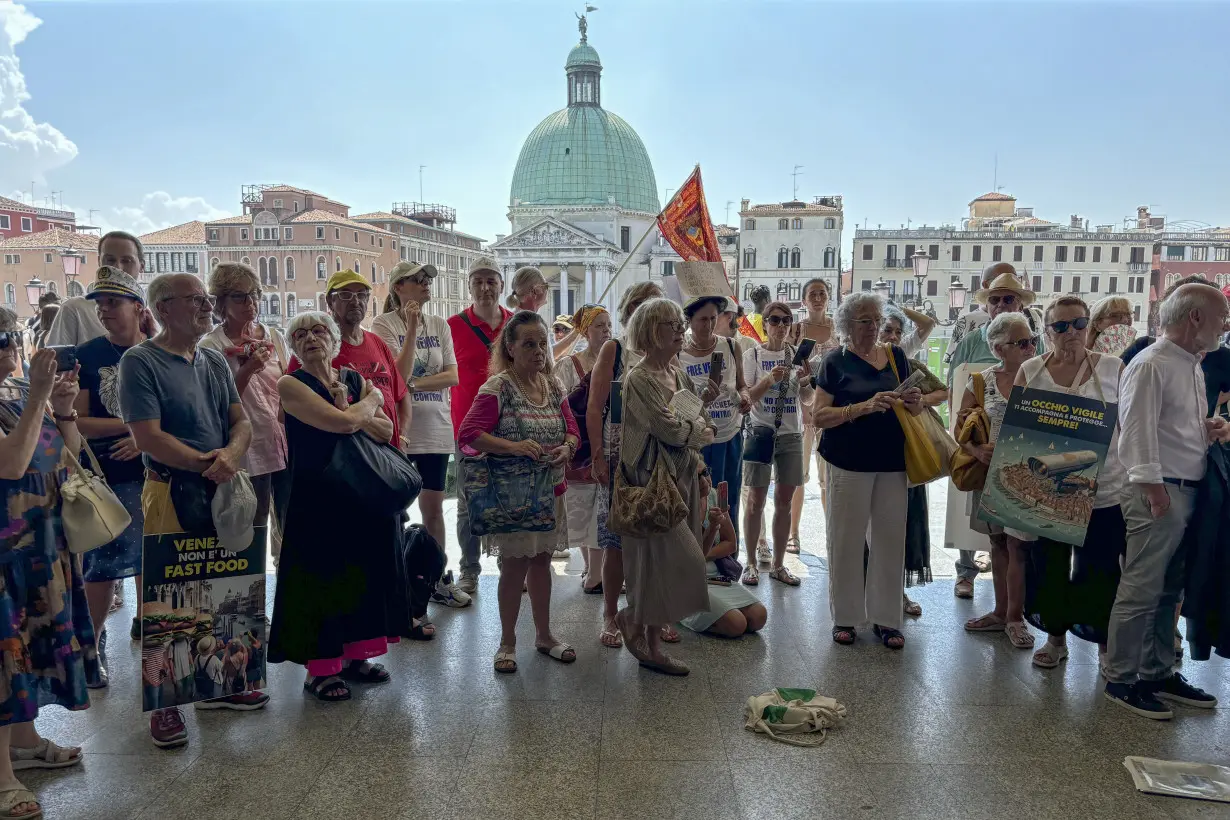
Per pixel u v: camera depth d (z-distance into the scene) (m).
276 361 4.82
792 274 69.50
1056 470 3.95
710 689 3.97
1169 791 3.01
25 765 3.21
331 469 3.69
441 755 3.33
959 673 4.17
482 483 4.07
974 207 78.75
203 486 3.41
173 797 3.02
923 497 4.96
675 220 6.27
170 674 3.35
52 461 3.06
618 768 3.21
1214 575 3.70
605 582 4.55
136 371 3.27
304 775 3.17
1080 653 4.46
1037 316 5.75
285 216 52.44
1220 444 3.71
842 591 4.57
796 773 3.17
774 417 5.61
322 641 3.77
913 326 6.09
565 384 5.46
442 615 5.09
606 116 82.88
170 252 52.53
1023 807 2.94
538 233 74.38
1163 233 62.03
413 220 71.25
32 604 3.01
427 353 5.27
